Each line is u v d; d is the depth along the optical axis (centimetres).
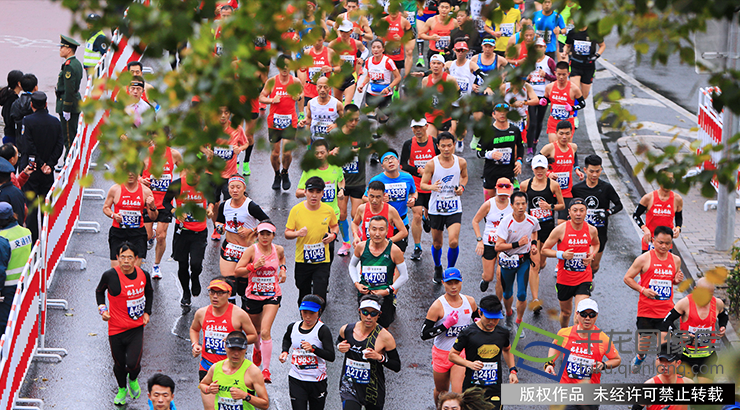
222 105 1416
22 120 5475
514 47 1519
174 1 1423
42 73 7962
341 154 1446
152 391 3161
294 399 3488
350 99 6341
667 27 1417
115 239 4509
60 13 9712
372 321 3341
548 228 4638
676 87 7769
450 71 6078
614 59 8525
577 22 1482
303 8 1465
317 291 4212
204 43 1366
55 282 4744
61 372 3997
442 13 7169
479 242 4438
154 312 4519
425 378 3988
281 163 6356
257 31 1443
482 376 3353
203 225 4431
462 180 4709
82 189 5478
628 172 6103
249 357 4184
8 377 3584
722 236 4916
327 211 4175
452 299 3534
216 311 3544
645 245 4450
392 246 4003
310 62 1499
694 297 1418
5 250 3862
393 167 4631
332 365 4138
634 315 4500
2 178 4484
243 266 3878
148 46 1425
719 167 1518
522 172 6172
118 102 1391
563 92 5800
